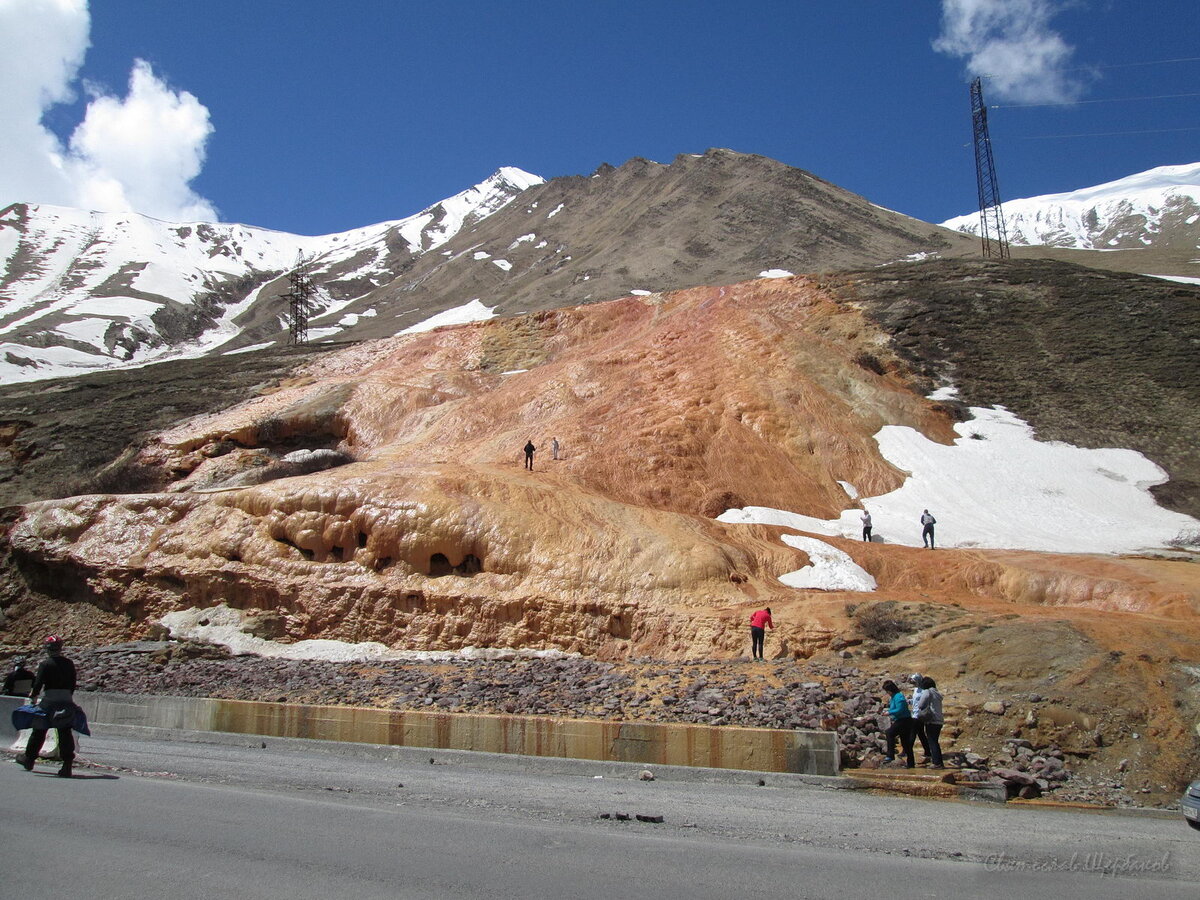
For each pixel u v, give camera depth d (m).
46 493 42.69
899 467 35.81
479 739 14.94
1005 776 13.30
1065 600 23.66
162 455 41.62
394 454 38.47
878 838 9.66
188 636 25.91
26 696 14.79
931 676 17.70
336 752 15.02
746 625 21.81
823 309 50.62
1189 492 33.28
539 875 7.22
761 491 33.22
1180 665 16.48
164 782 11.19
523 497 27.53
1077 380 41.47
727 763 13.71
